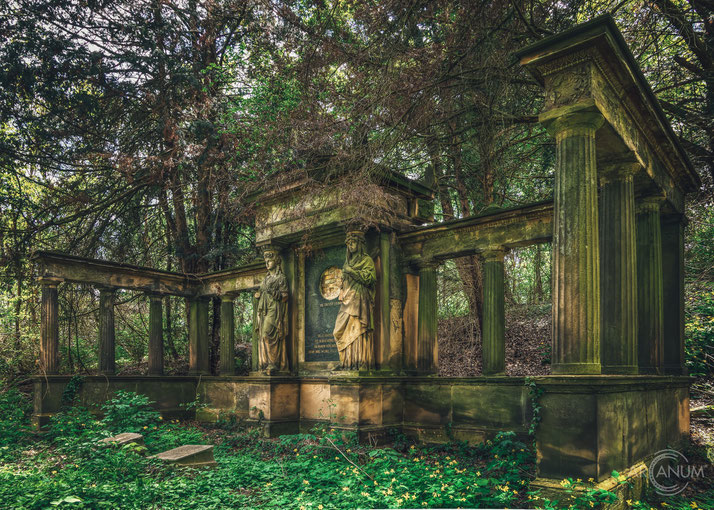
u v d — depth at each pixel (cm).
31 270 1647
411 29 887
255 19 1216
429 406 1098
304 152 1067
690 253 1349
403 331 1191
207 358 1667
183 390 1558
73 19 1527
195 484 703
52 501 536
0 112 1490
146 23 1586
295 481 741
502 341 1032
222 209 1781
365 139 989
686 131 1245
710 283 1266
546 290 2053
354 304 1115
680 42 1126
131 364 1984
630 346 708
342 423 1068
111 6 1545
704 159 1168
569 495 537
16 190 1659
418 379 1120
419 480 679
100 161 1659
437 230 1138
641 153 762
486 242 1071
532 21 917
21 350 1659
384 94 868
